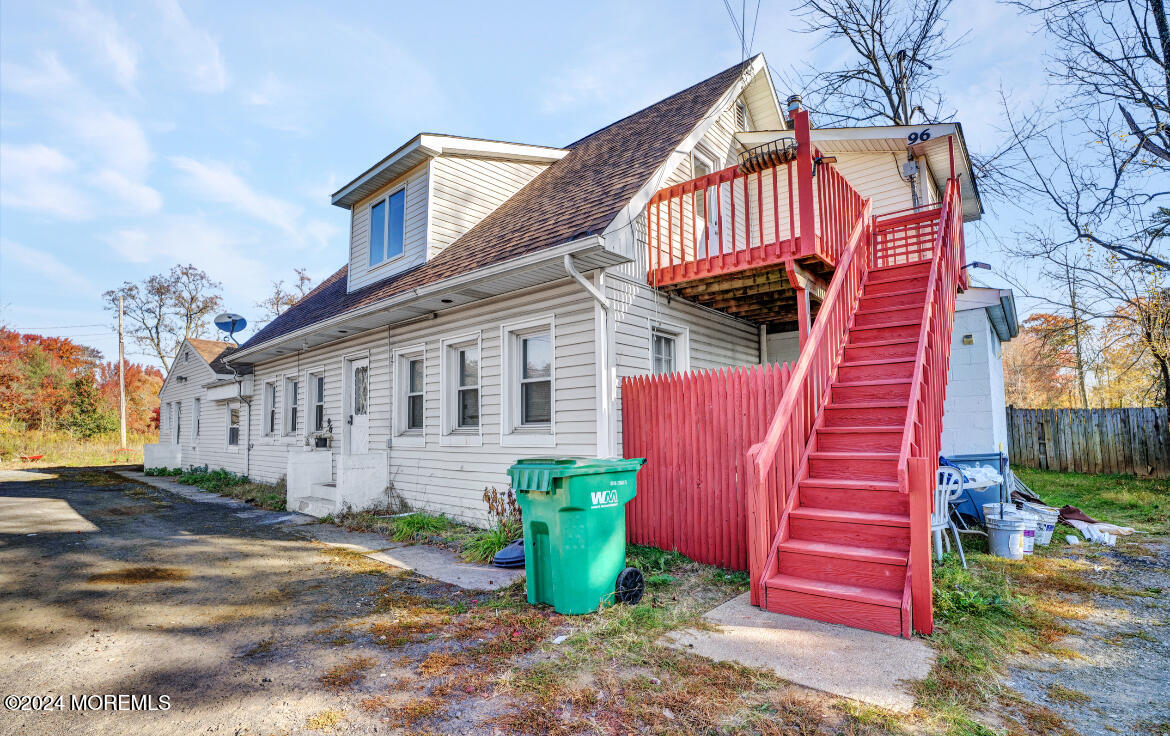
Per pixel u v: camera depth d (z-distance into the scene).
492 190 10.82
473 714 2.85
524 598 4.67
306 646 3.81
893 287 6.63
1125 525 7.50
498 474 7.53
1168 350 12.08
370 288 10.68
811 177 5.93
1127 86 11.13
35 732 2.72
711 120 8.47
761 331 9.80
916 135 8.88
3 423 29.62
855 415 5.14
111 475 18.17
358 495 9.10
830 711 2.73
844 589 3.91
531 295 7.28
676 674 3.18
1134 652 3.52
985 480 5.90
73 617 4.45
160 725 2.79
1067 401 26.25
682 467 5.93
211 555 6.55
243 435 15.00
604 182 7.78
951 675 3.08
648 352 7.11
